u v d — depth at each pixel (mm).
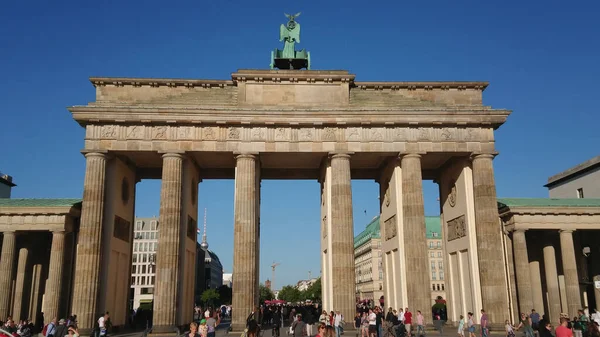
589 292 77812
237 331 58250
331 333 21969
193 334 28641
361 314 63156
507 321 50812
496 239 62469
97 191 61594
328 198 65375
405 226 63188
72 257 70750
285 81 66438
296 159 69188
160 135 63406
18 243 74312
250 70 66062
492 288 60906
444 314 96375
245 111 63688
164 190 62031
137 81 65750
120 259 67500
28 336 49031
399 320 52188
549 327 34500
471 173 66625
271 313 86500
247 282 59938
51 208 67938
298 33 75688
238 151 63531
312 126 64812
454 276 70750
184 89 66250
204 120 63375
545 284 74062
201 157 67250
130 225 71938
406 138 64875
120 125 63344
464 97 68625
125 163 69000
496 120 65250
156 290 59438
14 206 68000
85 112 62375
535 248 74375
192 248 70000
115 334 61906
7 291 66312
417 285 60844
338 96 66250
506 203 70500
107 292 61906
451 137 65188
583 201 72250
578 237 79812
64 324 40625
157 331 57969
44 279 75188
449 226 72562
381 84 67625
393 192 67812
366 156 67375
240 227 61375
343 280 60969
